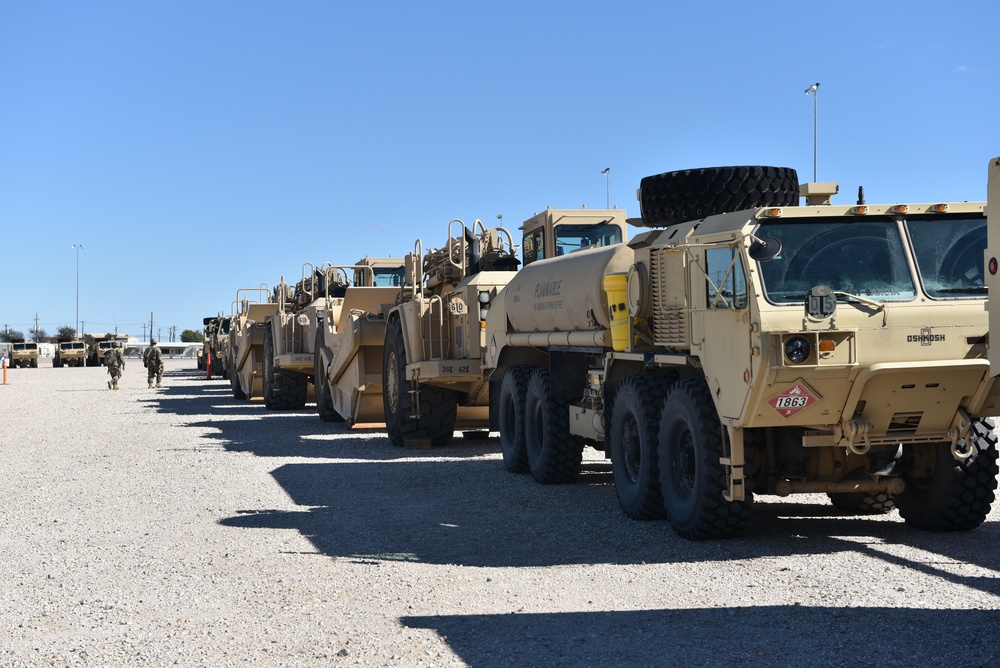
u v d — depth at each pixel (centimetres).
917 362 766
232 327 3142
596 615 651
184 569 803
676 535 890
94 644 611
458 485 1209
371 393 1869
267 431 1933
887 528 907
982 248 803
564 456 1188
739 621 629
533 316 1225
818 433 814
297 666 565
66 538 932
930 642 575
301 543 894
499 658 572
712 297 826
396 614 663
